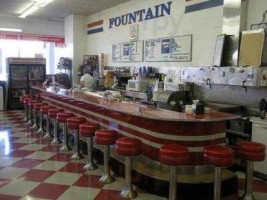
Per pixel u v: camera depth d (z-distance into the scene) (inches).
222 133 144.9
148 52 298.5
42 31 451.2
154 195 142.2
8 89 410.3
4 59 435.5
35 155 205.9
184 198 134.6
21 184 156.0
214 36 224.8
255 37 181.5
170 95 218.4
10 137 256.5
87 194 144.2
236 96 202.7
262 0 189.3
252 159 131.7
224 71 195.9
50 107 256.2
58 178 164.2
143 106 176.7
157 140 146.5
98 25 390.0
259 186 156.1
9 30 424.5
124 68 334.6
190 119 131.0
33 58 421.7
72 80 411.8
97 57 392.8
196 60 243.8
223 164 118.1
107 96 213.0
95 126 174.1
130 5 323.0
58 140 240.5
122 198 139.6
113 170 175.9
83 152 211.0
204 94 226.7
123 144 136.6
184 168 140.9
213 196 133.3
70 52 419.5
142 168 152.0
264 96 184.1
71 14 405.4
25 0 317.7
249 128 171.5
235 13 196.1
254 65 179.9
